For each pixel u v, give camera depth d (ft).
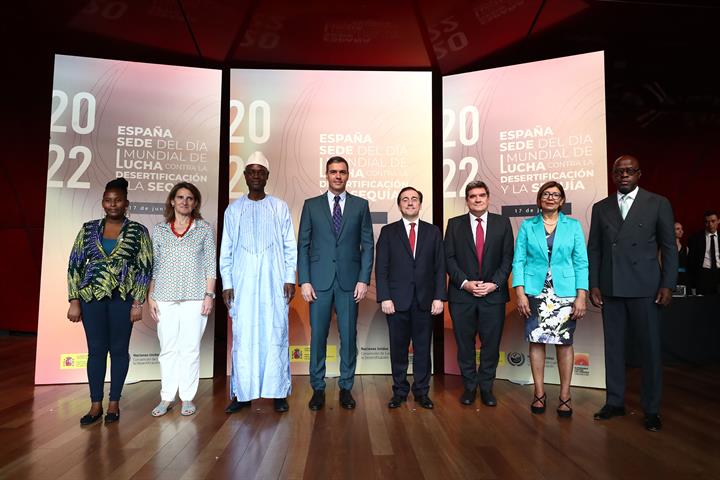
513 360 12.92
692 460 7.43
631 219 9.48
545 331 9.82
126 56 16.87
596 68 12.36
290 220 10.53
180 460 7.36
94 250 9.45
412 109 14.06
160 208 13.12
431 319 10.55
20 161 20.58
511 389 12.02
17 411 10.04
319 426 9.01
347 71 14.07
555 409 10.27
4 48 16.66
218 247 19.79
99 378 9.43
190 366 9.91
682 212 22.30
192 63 17.43
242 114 13.88
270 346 9.95
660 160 21.94
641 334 9.35
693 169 22.06
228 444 8.05
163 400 9.87
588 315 12.35
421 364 10.46
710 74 19.83
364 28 14.60
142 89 13.15
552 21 14.78
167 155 13.21
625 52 17.62
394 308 10.36
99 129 12.87
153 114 13.17
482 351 10.68
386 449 7.82
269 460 7.36
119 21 14.51
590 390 11.96
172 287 9.82
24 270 21.36
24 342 19.63
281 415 9.74
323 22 14.29
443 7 13.56
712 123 21.72
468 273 10.69
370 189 13.96
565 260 9.88
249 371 9.83
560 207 10.50
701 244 18.51
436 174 20.94
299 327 13.66
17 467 7.10
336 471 6.94
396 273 10.46
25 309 21.31
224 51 16.31
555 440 8.30
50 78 18.74
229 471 6.94
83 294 9.31
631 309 9.51
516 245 10.41
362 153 13.98
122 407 10.37
